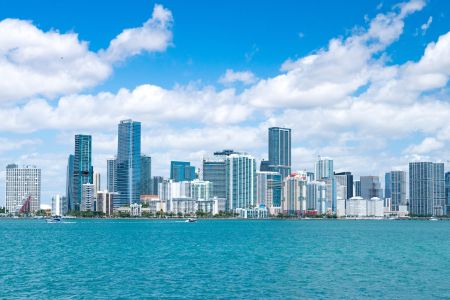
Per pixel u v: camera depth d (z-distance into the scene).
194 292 107.12
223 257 177.00
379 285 115.75
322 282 119.62
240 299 100.25
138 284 116.75
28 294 105.25
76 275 130.88
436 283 118.88
